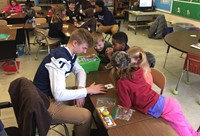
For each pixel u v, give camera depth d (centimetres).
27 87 122
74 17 471
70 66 152
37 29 404
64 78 148
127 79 142
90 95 155
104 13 472
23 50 438
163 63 394
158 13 609
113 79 159
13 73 348
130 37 582
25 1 688
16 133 141
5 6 670
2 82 317
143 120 132
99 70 198
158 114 137
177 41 302
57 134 206
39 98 110
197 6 482
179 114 142
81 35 147
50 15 516
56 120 150
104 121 127
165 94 284
